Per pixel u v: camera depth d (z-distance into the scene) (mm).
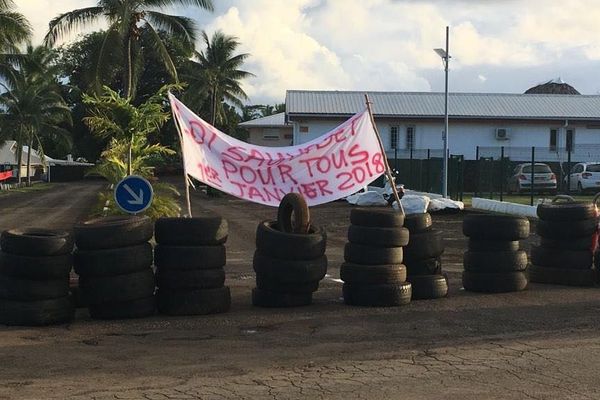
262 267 9648
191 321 8930
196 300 9203
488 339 7996
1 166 73938
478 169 32094
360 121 11672
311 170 11406
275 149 11414
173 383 6340
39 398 5895
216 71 61406
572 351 7461
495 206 27766
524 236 10938
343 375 6598
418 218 10352
